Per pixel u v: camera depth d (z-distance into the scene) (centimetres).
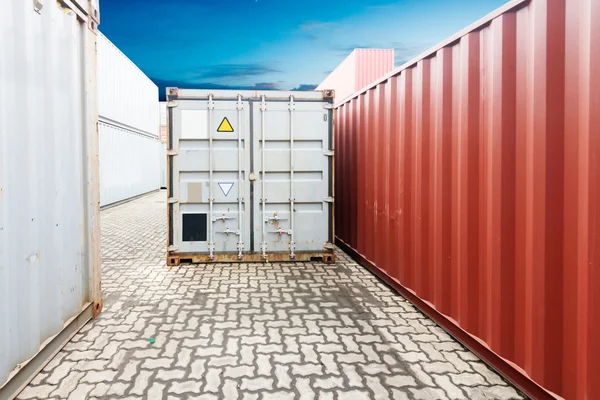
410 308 441
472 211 329
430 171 403
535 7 247
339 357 326
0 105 242
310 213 629
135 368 306
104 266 623
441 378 295
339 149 750
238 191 614
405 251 456
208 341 355
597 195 206
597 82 206
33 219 281
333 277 561
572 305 226
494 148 296
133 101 1789
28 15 274
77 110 360
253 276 565
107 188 1458
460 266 346
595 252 208
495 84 293
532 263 257
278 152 619
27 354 275
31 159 278
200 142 611
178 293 490
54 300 317
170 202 611
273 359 322
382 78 518
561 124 233
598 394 207
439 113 375
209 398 267
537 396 259
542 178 245
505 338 289
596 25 206
